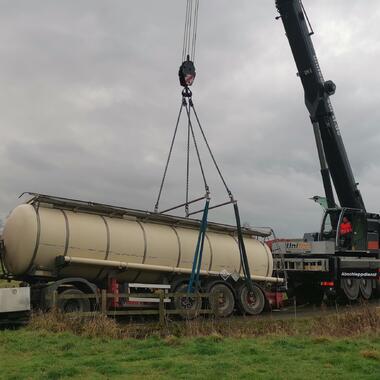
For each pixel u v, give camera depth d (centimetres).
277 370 826
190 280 1639
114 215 1617
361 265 2255
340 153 2289
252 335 1222
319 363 877
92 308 1452
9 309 1210
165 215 1703
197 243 1672
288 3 2247
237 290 1844
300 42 2255
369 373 809
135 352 970
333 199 2269
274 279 1991
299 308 2147
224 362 872
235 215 1741
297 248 2233
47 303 1371
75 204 1520
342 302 2278
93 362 877
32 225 1429
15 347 1000
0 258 1495
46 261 1451
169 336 1134
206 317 1692
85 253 1499
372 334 1201
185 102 1814
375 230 2470
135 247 1598
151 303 1588
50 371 796
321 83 2258
